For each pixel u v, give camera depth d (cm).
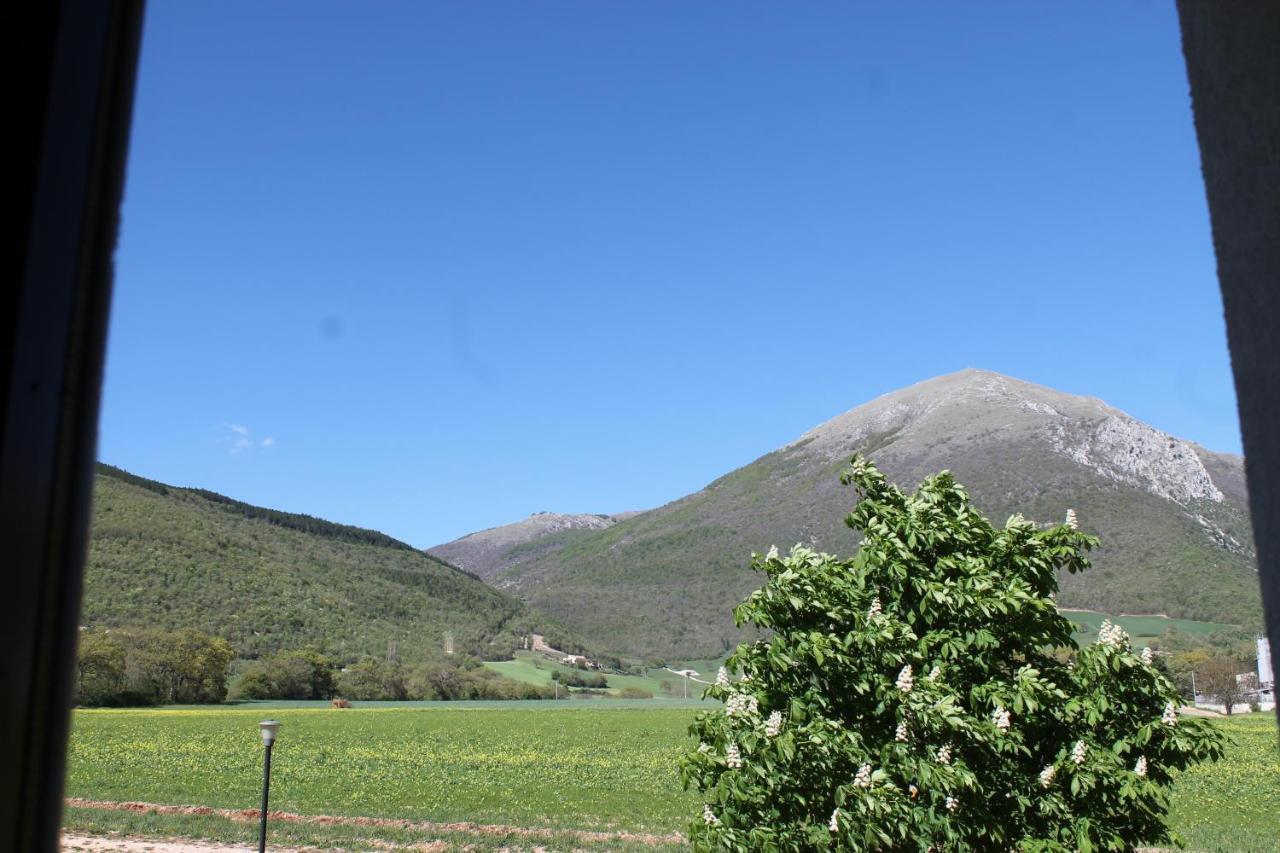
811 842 680
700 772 741
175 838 2111
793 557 783
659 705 10775
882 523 759
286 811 2752
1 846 87
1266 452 123
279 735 5841
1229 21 129
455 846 2133
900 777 701
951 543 751
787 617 753
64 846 1938
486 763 4488
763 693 727
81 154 101
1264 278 123
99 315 105
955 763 663
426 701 10488
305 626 10781
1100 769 669
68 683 97
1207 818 2789
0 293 92
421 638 12825
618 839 2283
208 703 8256
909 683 674
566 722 7606
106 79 106
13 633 90
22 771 90
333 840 2152
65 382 98
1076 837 673
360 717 7738
